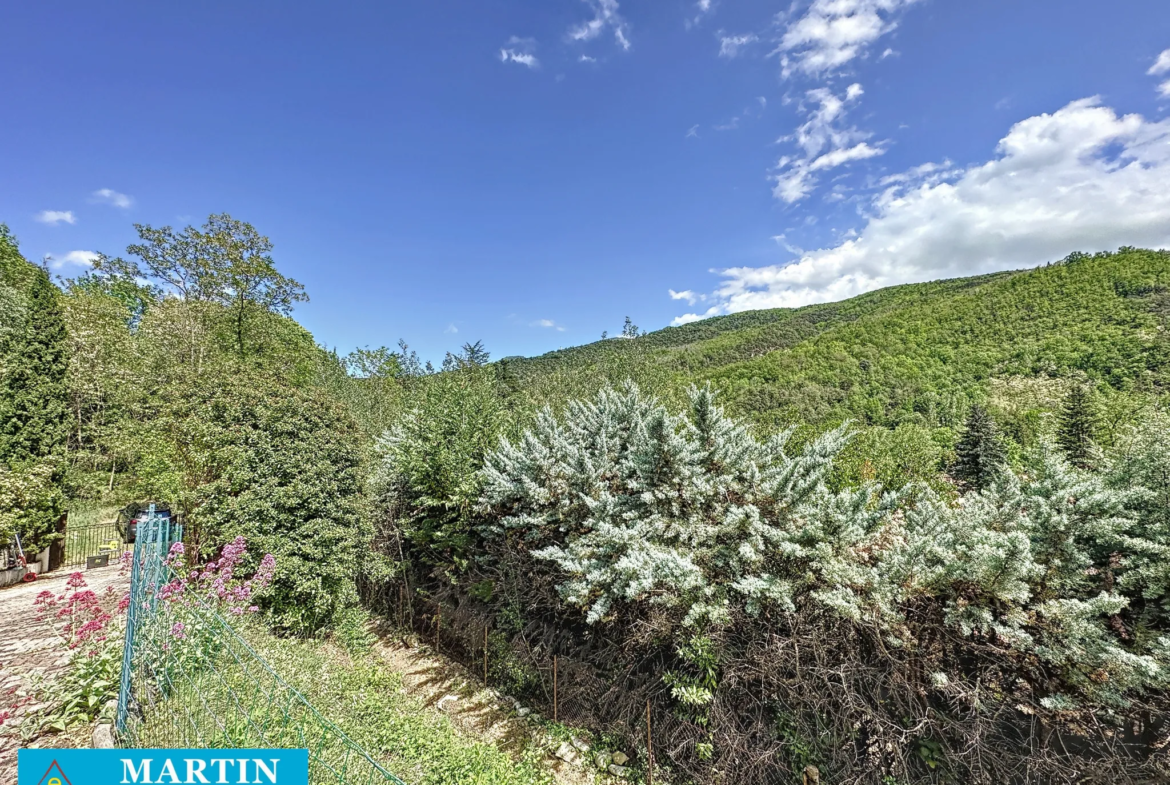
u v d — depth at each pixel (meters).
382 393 17.39
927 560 4.29
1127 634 3.64
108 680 3.67
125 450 13.47
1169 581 3.47
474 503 7.51
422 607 8.29
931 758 3.82
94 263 15.29
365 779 3.39
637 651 5.21
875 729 3.98
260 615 6.23
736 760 4.28
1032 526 4.02
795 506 4.91
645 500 5.59
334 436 7.81
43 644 4.88
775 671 4.29
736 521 4.74
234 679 4.00
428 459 7.81
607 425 7.46
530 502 6.73
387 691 5.92
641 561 4.76
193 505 7.37
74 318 16.39
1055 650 3.49
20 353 11.22
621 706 5.20
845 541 4.53
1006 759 3.63
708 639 4.44
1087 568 3.95
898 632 4.00
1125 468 4.09
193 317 16.72
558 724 5.64
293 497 6.89
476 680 6.71
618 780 4.86
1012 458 16.80
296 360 20.05
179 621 3.95
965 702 3.81
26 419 10.94
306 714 3.92
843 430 5.45
